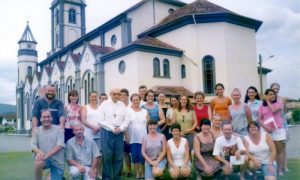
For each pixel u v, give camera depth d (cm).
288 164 896
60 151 680
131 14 2909
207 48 2338
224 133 710
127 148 823
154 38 2647
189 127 819
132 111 813
